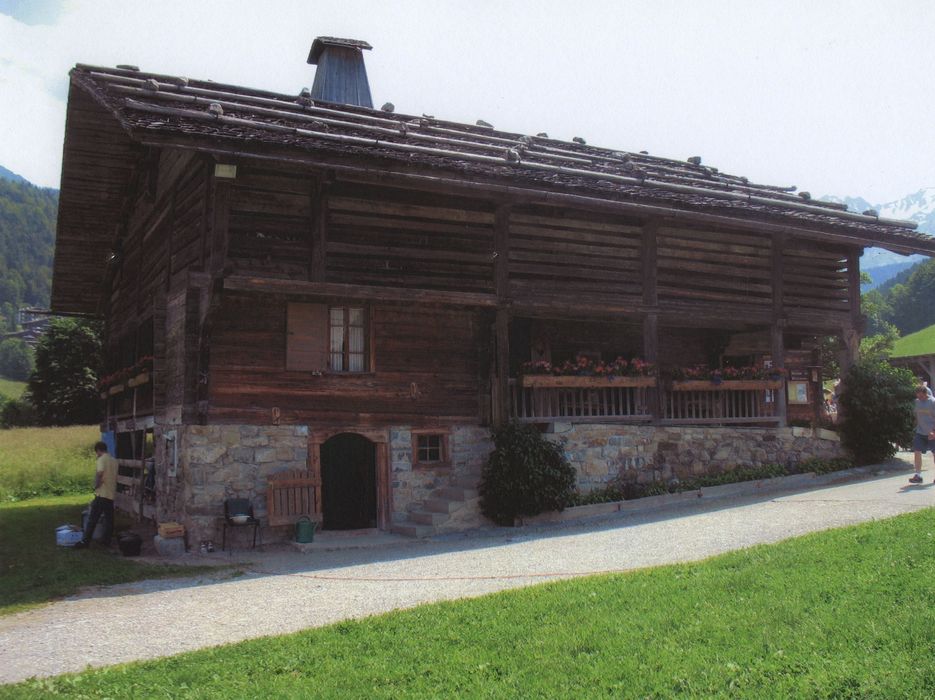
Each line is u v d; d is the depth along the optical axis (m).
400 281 14.69
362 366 14.59
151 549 13.12
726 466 16.70
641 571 8.67
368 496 15.04
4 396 62.50
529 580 9.09
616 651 6.14
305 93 16.11
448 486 14.90
